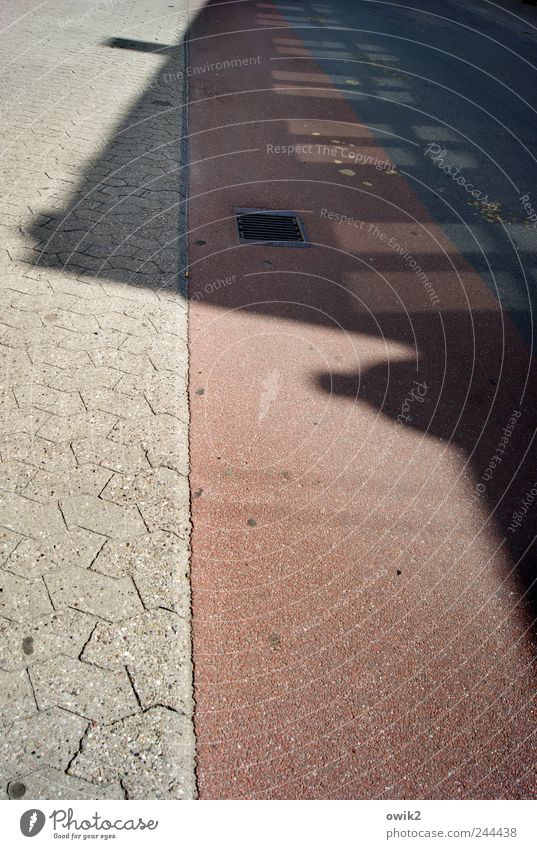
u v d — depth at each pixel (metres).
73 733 2.21
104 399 3.56
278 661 2.51
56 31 10.76
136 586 2.67
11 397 3.49
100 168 6.26
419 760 2.29
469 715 2.44
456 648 2.65
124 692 2.33
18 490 2.99
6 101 7.56
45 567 2.69
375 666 2.55
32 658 2.38
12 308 4.19
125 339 4.06
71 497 3.00
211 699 2.37
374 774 2.25
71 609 2.55
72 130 7.03
